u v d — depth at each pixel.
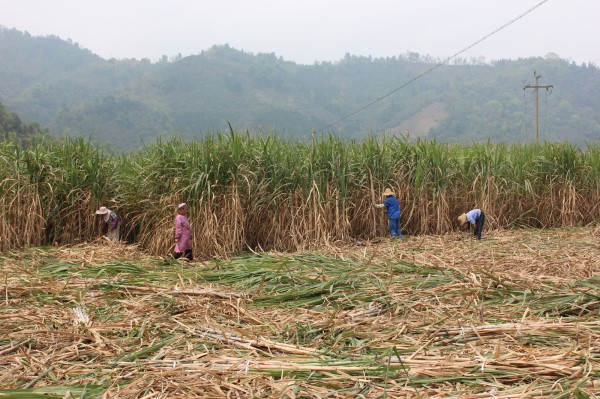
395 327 5.55
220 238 11.55
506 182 15.72
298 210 12.43
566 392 3.73
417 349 4.82
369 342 5.05
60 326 5.80
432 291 6.81
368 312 6.10
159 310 6.39
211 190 11.75
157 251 11.38
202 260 11.00
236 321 6.04
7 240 11.52
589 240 12.26
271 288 7.49
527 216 16.36
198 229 11.36
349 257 9.96
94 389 4.18
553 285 6.99
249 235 12.30
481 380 4.13
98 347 5.11
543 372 4.17
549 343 4.89
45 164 12.56
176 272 8.66
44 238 12.34
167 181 11.91
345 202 13.11
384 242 12.73
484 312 5.95
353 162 14.05
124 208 13.22
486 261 9.20
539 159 16.69
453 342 5.04
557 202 16.39
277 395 3.96
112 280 7.81
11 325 5.76
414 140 15.44
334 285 7.24
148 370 4.53
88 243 12.31
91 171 12.88
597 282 6.84
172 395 4.04
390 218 13.45
